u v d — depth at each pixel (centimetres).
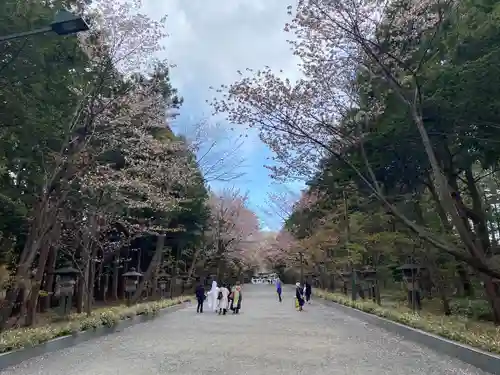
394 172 1409
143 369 799
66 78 1188
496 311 1391
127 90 1452
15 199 1405
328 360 893
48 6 1143
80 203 1650
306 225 3775
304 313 2278
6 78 1066
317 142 1217
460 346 886
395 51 1223
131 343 1160
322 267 4041
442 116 1190
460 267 1891
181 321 1838
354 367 817
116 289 3025
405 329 1273
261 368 806
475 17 1135
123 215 2269
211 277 4588
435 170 1052
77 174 1357
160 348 1067
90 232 1641
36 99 1121
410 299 1897
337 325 1645
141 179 1755
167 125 2033
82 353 988
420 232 1120
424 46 1218
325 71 1277
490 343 838
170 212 2300
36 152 1261
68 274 1481
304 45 1245
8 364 821
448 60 1234
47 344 982
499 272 1022
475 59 1138
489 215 2209
